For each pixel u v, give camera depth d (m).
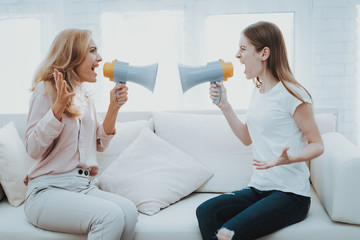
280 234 1.38
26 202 1.49
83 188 1.56
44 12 2.67
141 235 1.44
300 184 1.45
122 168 1.75
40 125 1.41
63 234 1.43
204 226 1.38
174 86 2.68
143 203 1.60
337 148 1.55
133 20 2.64
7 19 2.69
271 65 1.51
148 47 2.66
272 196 1.43
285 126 1.48
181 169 1.76
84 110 1.62
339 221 1.41
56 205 1.41
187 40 2.65
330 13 2.58
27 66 2.72
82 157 1.56
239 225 1.31
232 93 2.62
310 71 2.61
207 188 1.82
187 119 1.94
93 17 2.65
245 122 1.71
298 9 2.58
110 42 2.66
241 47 1.56
